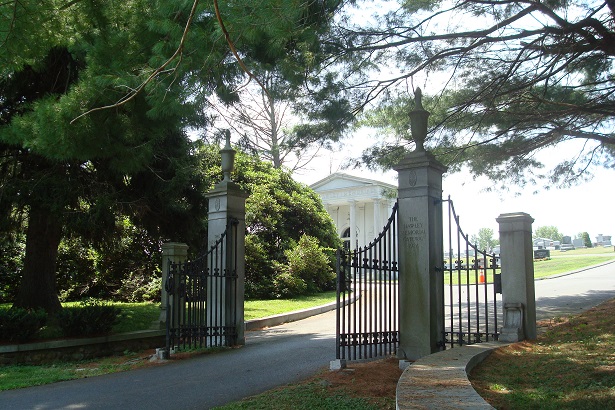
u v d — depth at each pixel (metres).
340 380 6.18
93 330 10.12
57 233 12.46
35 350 9.15
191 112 6.66
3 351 8.79
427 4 8.94
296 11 5.07
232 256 10.12
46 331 10.59
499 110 10.72
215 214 10.30
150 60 6.39
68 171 11.25
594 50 8.80
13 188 10.53
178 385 6.69
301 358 8.39
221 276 9.79
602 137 11.51
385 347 7.61
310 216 24.33
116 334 10.38
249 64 7.66
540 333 8.72
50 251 12.36
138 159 8.27
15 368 8.48
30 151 9.92
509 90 9.64
